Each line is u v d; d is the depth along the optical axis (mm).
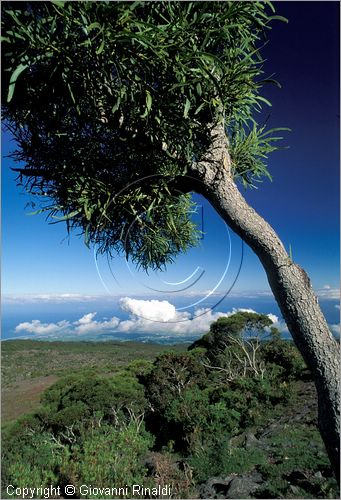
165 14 2342
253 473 5137
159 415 9344
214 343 13617
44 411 10180
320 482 4258
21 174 2904
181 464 6406
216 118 2588
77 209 2752
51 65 2195
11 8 2068
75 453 6879
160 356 11344
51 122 2627
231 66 2480
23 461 7039
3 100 2508
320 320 2285
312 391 9953
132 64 2178
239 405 8711
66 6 1954
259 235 2432
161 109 2387
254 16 2422
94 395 9969
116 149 2766
